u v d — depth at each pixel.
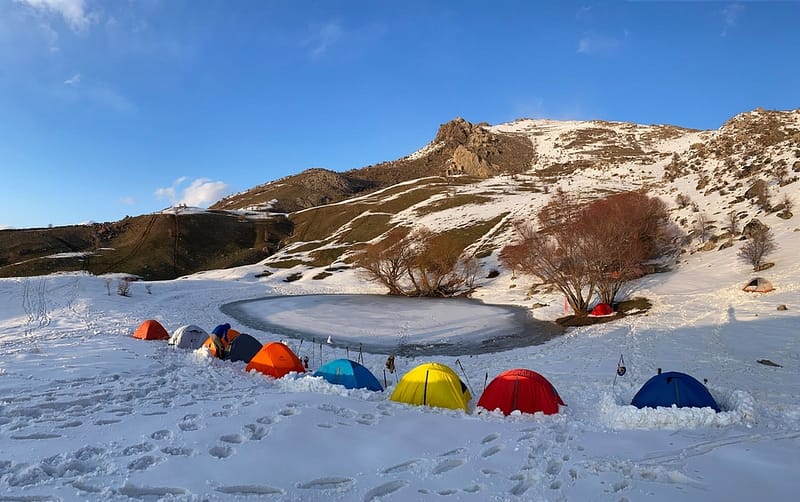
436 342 25.75
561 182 96.31
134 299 39.06
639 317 26.86
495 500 5.96
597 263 31.39
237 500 5.61
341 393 12.16
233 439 7.73
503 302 41.47
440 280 51.69
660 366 16.22
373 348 24.17
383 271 52.78
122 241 81.81
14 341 19.53
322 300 45.03
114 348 17.34
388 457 7.27
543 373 16.23
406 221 80.12
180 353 17.75
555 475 6.79
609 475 6.80
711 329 21.48
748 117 79.19
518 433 8.82
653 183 70.38
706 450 7.91
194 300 42.38
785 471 6.99
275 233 90.19
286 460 6.87
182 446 7.25
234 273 63.59
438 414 10.35
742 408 9.76
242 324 31.05
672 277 35.06
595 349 20.41
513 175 116.19
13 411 8.93
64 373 12.62
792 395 12.01
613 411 10.29
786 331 19.33
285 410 9.47
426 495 6.07
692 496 6.16
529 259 34.34
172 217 87.50
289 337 26.38
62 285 39.53
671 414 9.59
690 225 45.06
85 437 7.57
